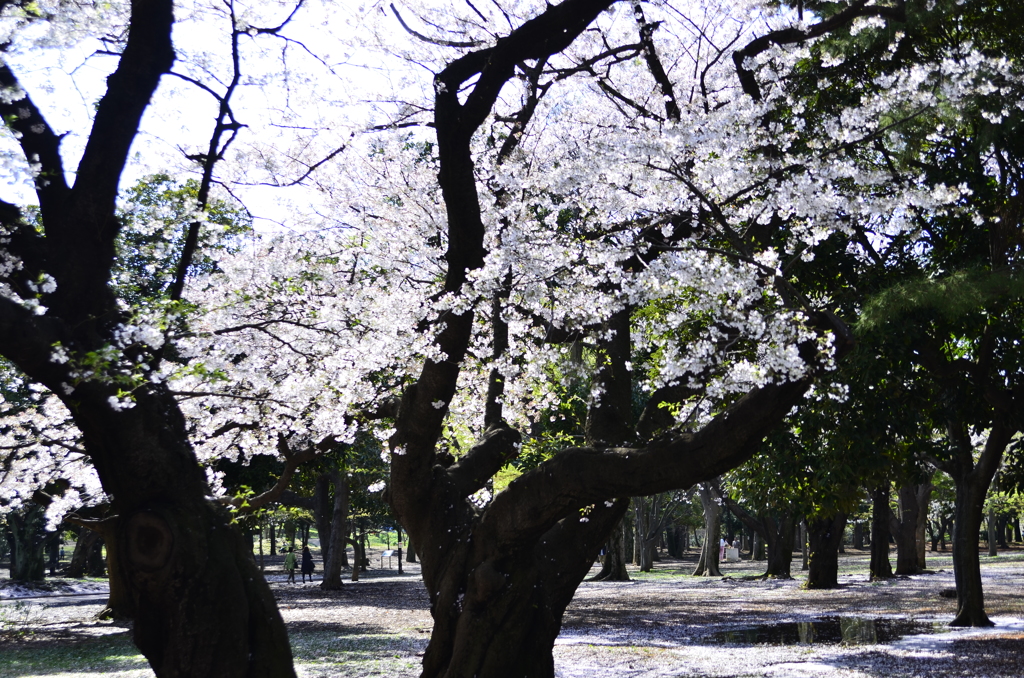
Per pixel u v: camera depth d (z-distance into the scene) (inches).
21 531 1589.6
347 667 468.1
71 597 1320.1
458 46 335.3
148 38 254.7
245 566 232.4
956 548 629.6
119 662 521.7
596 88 384.5
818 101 386.6
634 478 256.4
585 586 1357.0
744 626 680.4
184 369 242.2
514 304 305.0
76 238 238.8
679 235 307.3
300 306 335.3
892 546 2827.3
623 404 320.8
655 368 313.6
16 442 393.4
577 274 284.0
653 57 346.0
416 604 1003.3
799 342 232.1
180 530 222.1
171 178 331.9
